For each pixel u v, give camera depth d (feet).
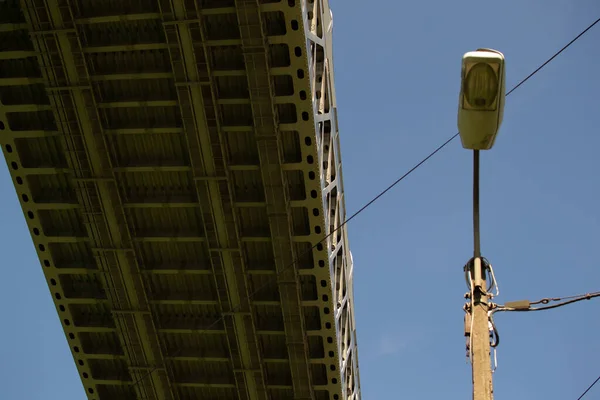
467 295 45.80
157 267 142.61
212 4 119.34
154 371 153.17
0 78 128.06
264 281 141.90
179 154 132.87
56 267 145.59
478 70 40.06
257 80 119.65
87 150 130.72
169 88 127.44
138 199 135.95
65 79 125.18
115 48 123.13
